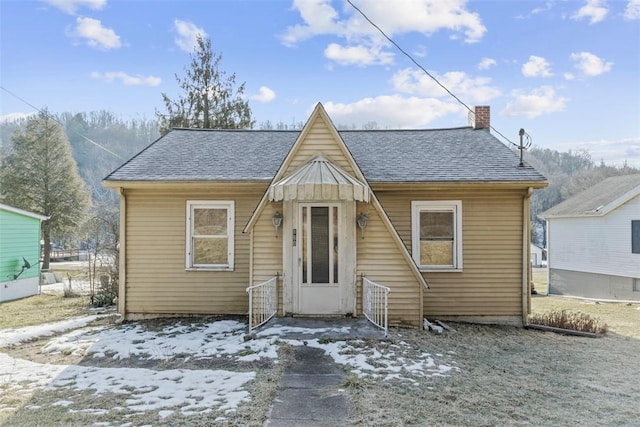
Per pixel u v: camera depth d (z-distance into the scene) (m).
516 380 6.68
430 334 9.48
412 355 7.62
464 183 10.97
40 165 34.09
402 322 9.89
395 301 9.91
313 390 5.87
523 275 11.49
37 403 5.51
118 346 8.43
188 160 12.18
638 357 8.45
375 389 5.93
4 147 36.25
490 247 11.55
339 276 9.89
